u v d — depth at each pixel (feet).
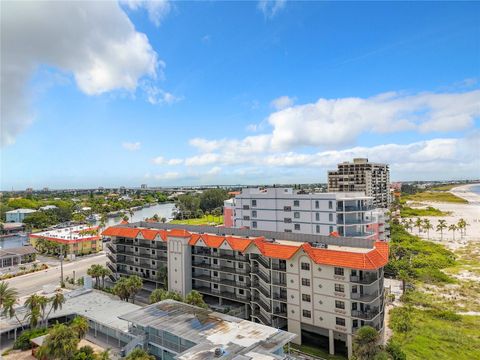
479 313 258.57
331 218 347.77
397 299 287.48
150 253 315.37
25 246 452.76
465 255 460.55
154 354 185.06
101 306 243.19
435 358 192.75
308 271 205.16
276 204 390.83
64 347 167.94
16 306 257.55
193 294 228.22
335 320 195.42
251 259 239.71
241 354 147.33
